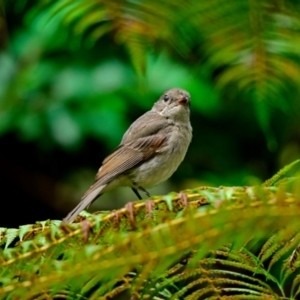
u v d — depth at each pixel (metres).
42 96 14.11
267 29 7.26
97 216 5.23
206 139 15.05
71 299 5.41
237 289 5.75
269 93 7.86
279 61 7.51
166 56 12.90
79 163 15.12
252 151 15.11
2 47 14.24
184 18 7.24
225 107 14.55
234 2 7.09
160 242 4.35
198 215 4.27
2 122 13.91
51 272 4.59
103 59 14.18
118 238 4.47
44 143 14.01
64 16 7.50
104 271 4.41
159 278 5.62
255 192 4.38
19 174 15.19
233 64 7.71
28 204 15.33
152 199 5.11
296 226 4.31
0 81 14.13
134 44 7.54
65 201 15.17
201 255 4.32
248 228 4.28
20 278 5.29
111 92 14.01
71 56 14.24
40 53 14.20
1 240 6.15
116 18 7.34
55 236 5.24
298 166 12.55
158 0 7.16
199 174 14.87
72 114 13.98
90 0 7.19
